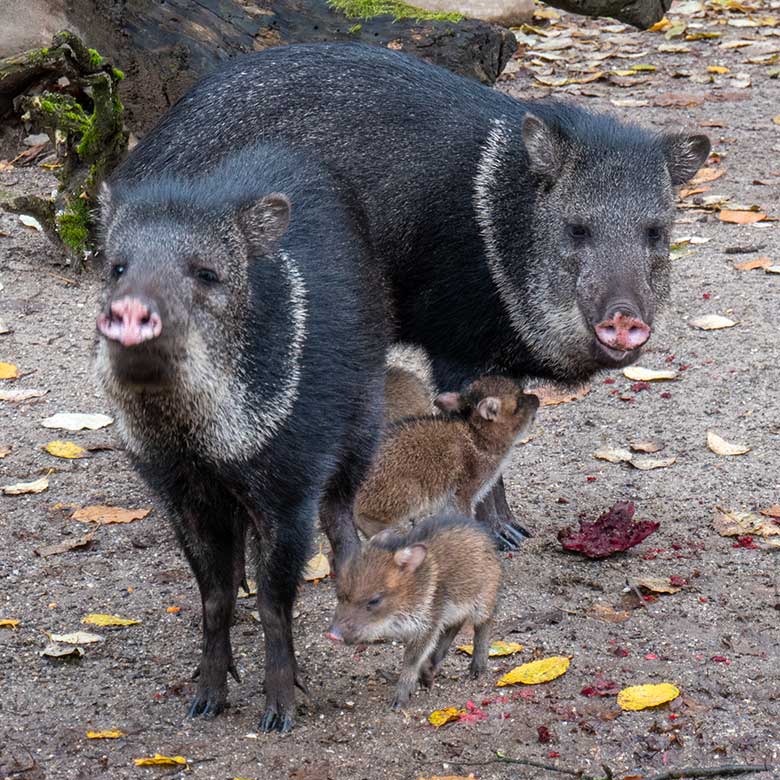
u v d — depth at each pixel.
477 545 8.07
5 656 8.57
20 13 16.61
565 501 10.84
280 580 7.62
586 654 8.52
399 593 7.67
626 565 9.81
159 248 6.93
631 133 10.16
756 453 11.46
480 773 7.30
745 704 7.94
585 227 9.80
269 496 7.45
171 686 8.24
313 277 7.90
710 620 8.97
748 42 24.67
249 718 7.89
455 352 10.38
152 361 6.62
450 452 9.44
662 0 16.38
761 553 9.92
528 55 24.00
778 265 15.19
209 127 9.97
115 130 14.74
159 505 7.75
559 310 9.95
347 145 10.08
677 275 15.14
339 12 14.77
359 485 8.62
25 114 15.27
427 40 14.55
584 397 12.66
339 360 7.86
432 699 8.05
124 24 15.16
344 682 8.30
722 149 19.22
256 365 7.21
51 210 15.12
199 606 9.25
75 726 7.77
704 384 12.73
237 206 7.26
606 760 7.42
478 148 10.14
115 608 9.23
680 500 10.77
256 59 10.53
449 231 10.05
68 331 13.85
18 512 10.61
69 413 12.28
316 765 7.35
